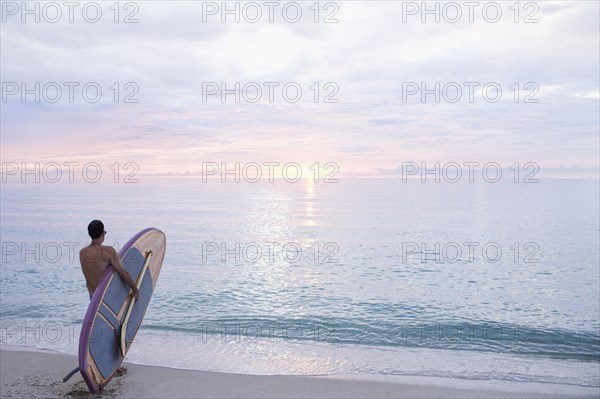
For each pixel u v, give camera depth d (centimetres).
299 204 7625
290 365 721
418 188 16938
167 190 15100
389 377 662
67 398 548
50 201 8025
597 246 2531
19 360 707
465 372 694
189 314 1108
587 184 19762
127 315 614
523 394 595
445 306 1225
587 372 700
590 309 1206
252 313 1120
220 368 702
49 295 1313
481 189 15512
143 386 606
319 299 1298
